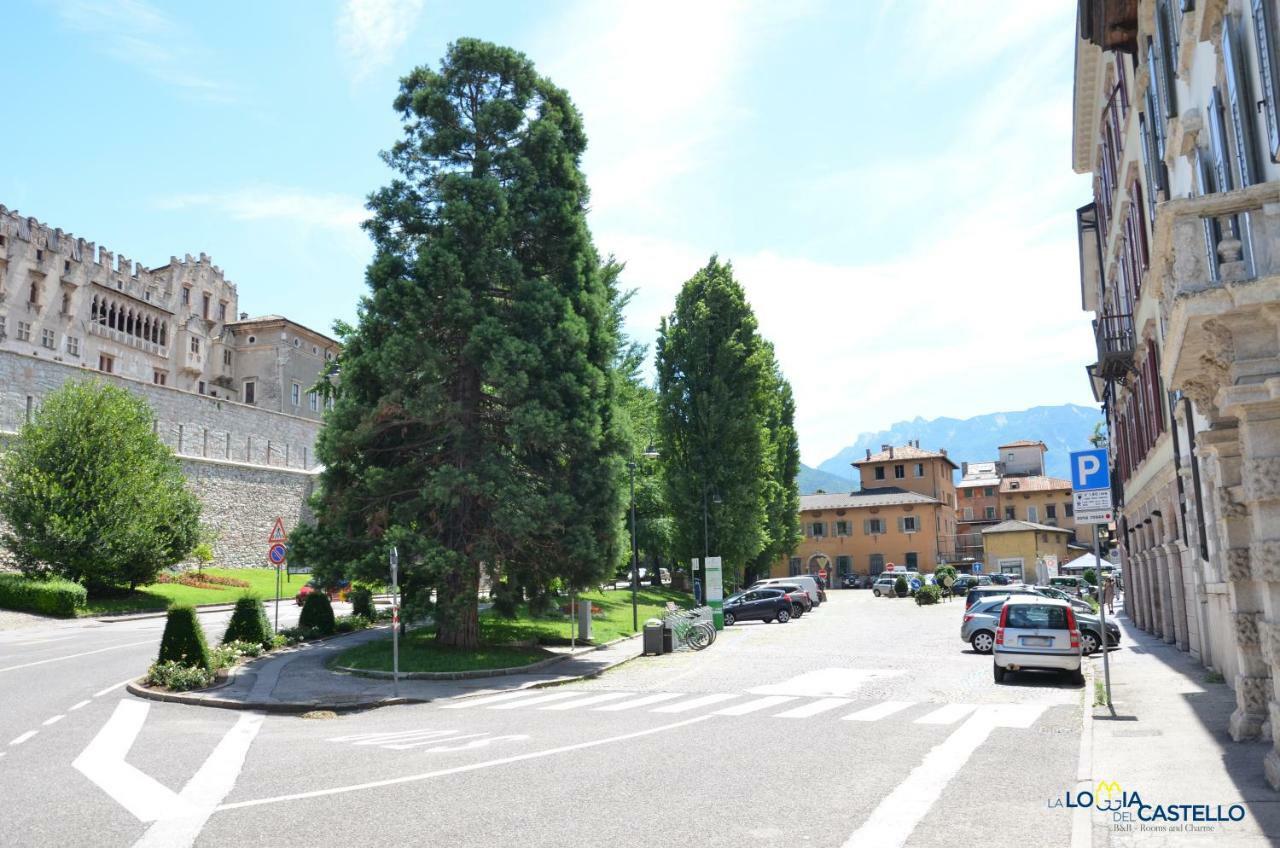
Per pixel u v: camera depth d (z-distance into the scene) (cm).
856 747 1156
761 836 734
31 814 820
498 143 2605
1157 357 2283
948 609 4812
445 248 2412
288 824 781
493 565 2428
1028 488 10950
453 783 948
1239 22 963
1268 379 777
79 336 7262
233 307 9456
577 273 2639
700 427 5303
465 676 2108
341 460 2461
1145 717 1344
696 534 5206
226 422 5916
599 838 731
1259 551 852
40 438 3891
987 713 1477
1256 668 1131
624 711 1567
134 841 730
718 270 5522
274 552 2827
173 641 1888
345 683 1964
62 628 3222
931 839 720
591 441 2469
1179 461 2072
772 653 2673
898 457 10081
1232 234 784
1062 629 1859
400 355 2322
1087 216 3800
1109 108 2639
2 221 6681
